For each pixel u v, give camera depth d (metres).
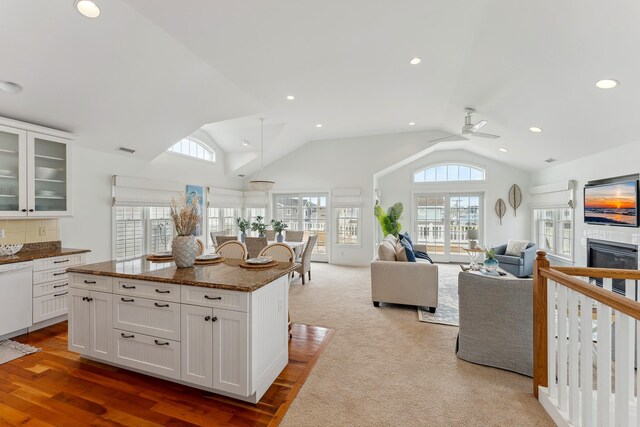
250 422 1.82
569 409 1.72
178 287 2.10
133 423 1.81
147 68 3.07
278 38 2.78
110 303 2.33
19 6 2.12
